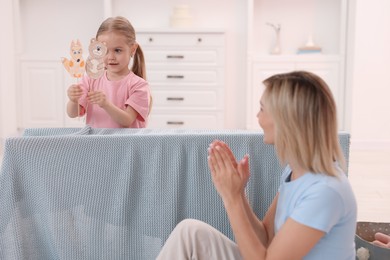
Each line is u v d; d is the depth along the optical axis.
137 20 5.44
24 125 5.21
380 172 3.99
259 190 1.61
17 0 5.18
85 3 5.42
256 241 1.23
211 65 5.12
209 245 1.34
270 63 5.15
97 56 1.92
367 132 5.02
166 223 1.56
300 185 1.18
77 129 1.81
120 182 1.54
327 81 5.12
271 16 5.41
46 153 1.50
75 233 1.55
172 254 1.35
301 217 1.13
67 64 1.93
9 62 5.03
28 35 5.43
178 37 5.08
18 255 1.52
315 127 1.15
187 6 5.20
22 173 1.51
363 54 4.93
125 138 1.52
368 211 2.94
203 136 1.55
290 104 1.15
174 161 1.55
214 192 1.57
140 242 1.58
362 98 4.98
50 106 5.20
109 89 2.19
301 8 5.38
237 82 5.43
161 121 5.18
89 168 1.52
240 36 5.40
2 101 4.96
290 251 1.14
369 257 1.66
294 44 5.42
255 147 1.59
